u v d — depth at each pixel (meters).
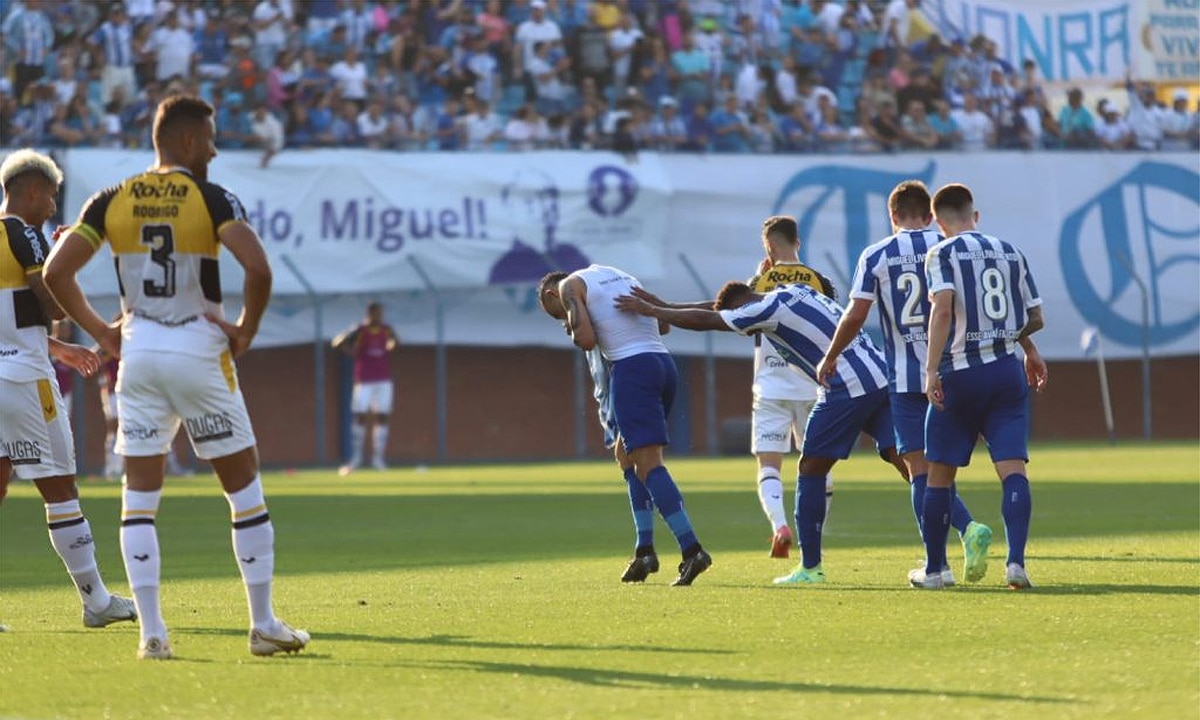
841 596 23.34
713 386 89.19
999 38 98.25
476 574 29.11
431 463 88.12
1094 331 89.31
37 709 14.99
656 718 14.02
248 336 18.16
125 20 84.19
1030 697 14.69
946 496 24.28
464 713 14.41
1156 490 50.31
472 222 85.50
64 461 22.59
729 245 89.12
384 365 80.38
